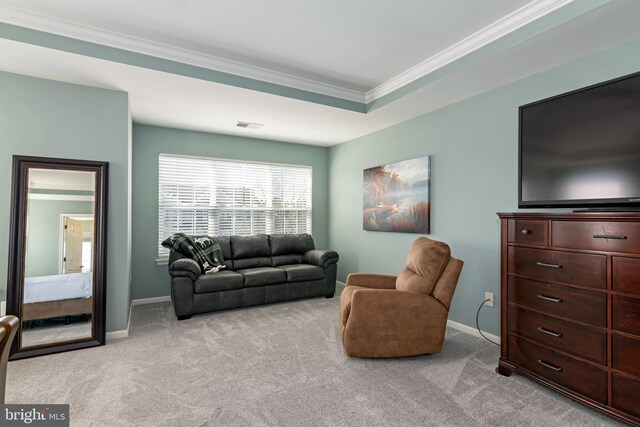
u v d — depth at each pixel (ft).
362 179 15.94
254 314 12.46
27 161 9.03
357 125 14.17
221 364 8.29
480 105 10.46
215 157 15.83
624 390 5.65
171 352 9.02
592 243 6.10
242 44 8.92
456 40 8.63
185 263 11.98
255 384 7.30
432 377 7.64
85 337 9.43
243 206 16.66
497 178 9.93
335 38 8.58
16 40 7.49
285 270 14.07
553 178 7.23
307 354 8.89
